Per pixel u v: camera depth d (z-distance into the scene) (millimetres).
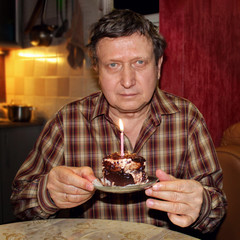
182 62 1640
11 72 3209
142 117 1269
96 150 1298
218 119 1964
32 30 2830
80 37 2561
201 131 1281
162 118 1292
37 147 1309
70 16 2699
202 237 1433
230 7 2043
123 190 833
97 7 2500
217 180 1219
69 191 921
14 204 1137
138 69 1104
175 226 1277
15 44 2975
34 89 3057
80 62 2693
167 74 1658
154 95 1319
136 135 1304
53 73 2906
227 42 2021
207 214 999
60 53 2834
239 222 1325
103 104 1306
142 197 1230
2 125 2682
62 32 2744
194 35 1716
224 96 2014
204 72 1809
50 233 855
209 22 1837
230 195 1359
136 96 1119
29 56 3057
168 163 1279
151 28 1127
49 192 987
